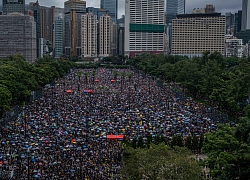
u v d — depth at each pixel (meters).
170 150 92.81
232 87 197.25
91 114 182.25
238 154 84.88
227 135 91.31
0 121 162.50
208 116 183.50
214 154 90.19
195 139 134.62
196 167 76.31
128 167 87.88
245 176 83.75
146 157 86.69
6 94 175.12
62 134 143.88
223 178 85.19
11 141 133.25
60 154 121.44
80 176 104.12
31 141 134.00
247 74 198.25
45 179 101.88
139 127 155.88
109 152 124.62
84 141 136.00
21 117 168.88
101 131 149.88
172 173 73.81
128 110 195.12
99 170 108.69
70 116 177.25
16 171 106.31
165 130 152.25
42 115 178.75
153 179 77.06
